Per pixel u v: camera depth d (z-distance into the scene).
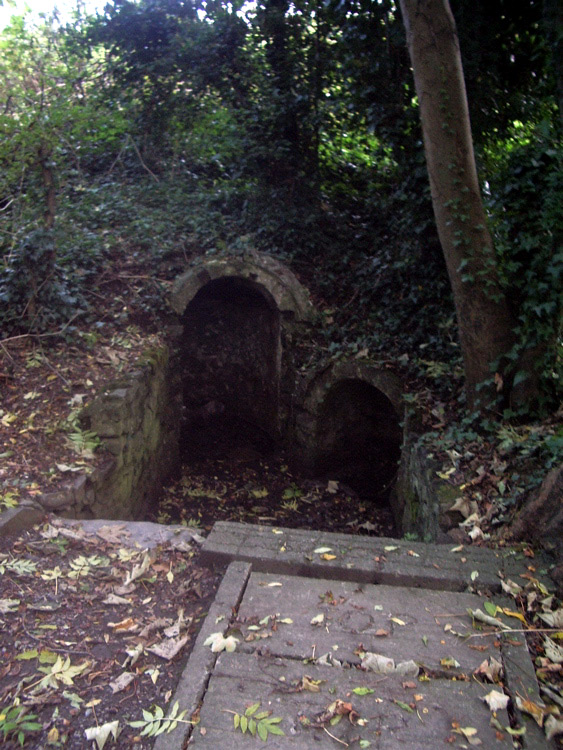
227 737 2.37
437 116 5.29
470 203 5.40
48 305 7.11
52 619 3.21
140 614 3.29
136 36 10.23
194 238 9.16
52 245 6.96
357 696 2.60
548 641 2.95
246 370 10.40
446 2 5.18
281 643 2.95
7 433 5.53
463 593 3.42
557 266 5.00
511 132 7.93
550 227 5.09
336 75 9.15
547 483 4.06
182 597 3.46
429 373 7.18
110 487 5.69
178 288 8.45
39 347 6.93
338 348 8.23
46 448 5.43
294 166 9.77
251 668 2.77
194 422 10.37
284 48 9.39
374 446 8.43
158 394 7.72
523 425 5.43
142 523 4.35
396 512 7.26
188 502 7.96
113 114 10.70
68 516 4.72
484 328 5.53
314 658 2.84
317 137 9.93
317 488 8.48
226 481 8.72
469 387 5.79
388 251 8.72
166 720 2.46
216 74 10.02
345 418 8.48
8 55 9.14
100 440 5.84
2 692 2.66
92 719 2.53
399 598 3.38
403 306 8.18
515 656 2.86
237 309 10.06
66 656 2.92
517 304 5.58
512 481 4.65
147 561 3.74
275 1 9.23
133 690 2.70
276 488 8.53
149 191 10.39
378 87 7.54
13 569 3.62
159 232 9.23
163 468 8.14
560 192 4.97
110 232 9.26
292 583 3.51
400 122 7.47
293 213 9.39
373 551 3.80
